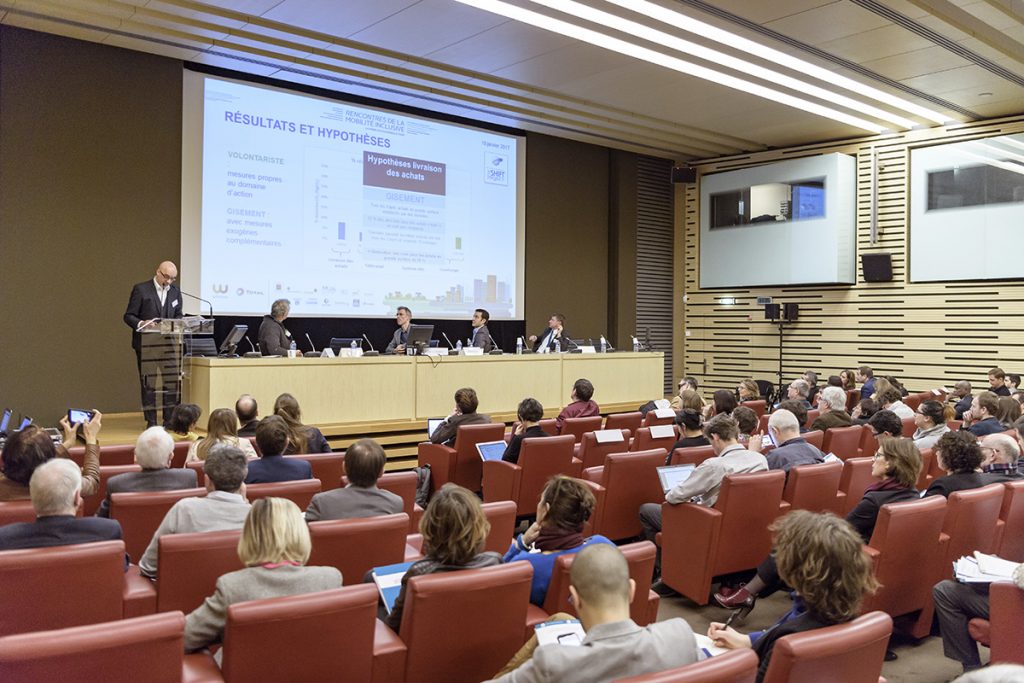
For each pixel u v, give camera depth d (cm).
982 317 1139
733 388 1414
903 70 962
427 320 1178
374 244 1119
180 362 683
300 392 718
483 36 880
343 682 217
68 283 902
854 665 192
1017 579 274
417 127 1166
